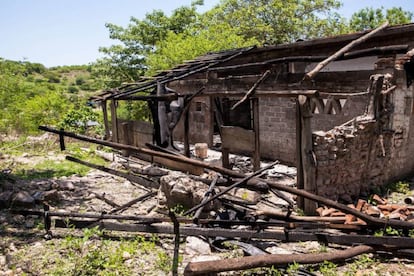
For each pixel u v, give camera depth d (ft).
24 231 17.99
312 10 91.86
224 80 40.83
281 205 22.13
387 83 24.62
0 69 58.59
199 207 17.07
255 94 24.26
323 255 14.07
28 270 13.88
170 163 30.71
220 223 16.72
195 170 27.96
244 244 15.72
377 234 15.97
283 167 33.68
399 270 13.94
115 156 38.50
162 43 73.20
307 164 20.17
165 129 32.94
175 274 13.48
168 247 16.16
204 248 15.70
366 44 29.60
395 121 25.81
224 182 20.85
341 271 13.84
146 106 71.46
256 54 38.91
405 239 14.83
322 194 21.03
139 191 26.21
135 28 80.74
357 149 22.98
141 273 13.76
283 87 35.14
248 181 18.08
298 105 20.74
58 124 56.80
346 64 34.88
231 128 26.78
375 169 25.02
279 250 15.44
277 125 36.37
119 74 80.89
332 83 31.42
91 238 17.02
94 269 13.96
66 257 14.99
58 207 22.20
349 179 22.94
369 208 19.02
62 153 41.68
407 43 27.25
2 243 16.37
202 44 63.87
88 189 26.63
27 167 34.14
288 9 85.66
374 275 13.51
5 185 25.05
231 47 68.85
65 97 71.97
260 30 83.41
